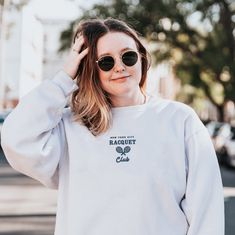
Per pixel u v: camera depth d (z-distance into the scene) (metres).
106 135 2.28
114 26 2.38
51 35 49.78
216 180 2.24
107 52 2.33
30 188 13.48
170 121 2.30
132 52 2.34
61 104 2.29
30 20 51.31
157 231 2.16
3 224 8.36
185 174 2.24
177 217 2.20
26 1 29.03
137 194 2.16
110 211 2.17
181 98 51.59
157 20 27.19
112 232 2.15
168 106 2.33
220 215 2.20
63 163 2.36
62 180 2.35
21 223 8.47
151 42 29.41
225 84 29.61
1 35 33.25
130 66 2.33
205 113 66.12
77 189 2.23
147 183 2.17
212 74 31.48
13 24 33.34
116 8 26.53
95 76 2.36
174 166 2.23
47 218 8.95
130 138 2.26
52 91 2.29
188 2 27.23
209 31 29.64
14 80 47.69
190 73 31.36
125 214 2.15
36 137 2.25
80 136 2.30
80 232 2.19
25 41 49.84
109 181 2.19
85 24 2.41
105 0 26.78
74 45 2.39
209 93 38.94
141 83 2.52
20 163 2.28
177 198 2.22
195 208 2.19
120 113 2.32
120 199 2.17
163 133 2.26
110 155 2.24
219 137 23.08
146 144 2.24
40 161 2.26
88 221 2.19
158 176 2.19
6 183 14.70
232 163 19.72
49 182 2.39
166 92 60.44
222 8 27.75
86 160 2.25
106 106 2.30
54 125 2.31
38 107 2.25
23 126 2.23
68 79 2.33
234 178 16.66
